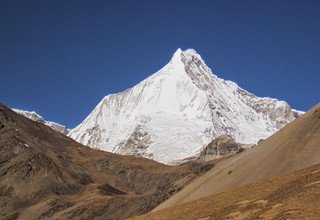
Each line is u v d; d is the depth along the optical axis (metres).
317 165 69.75
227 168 107.38
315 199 54.31
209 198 76.00
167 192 154.50
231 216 60.31
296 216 51.53
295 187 60.84
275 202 58.06
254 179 90.56
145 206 164.38
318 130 90.81
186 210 74.31
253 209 59.56
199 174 147.88
